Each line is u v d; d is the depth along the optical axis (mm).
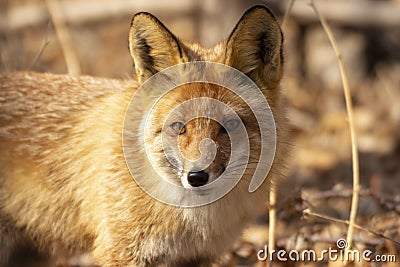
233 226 10477
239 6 18719
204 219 10164
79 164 10617
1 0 18688
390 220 12422
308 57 20812
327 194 12742
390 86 20094
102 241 10414
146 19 9828
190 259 10797
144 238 10180
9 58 15938
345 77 11516
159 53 10008
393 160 16469
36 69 16312
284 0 19141
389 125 18281
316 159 16578
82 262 12469
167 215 10062
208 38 18859
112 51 19766
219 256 10953
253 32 9945
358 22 19328
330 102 19656
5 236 11148
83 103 10992
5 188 11000
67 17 19594
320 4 19281
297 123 18125
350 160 16703
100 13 19594
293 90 19312
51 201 10859
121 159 10148
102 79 11383
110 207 10211
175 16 19797
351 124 11266
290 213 11469
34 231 11109
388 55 21016
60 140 10805
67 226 10922
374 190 13320
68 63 14258
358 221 12273
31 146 10914
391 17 19156
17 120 11062
